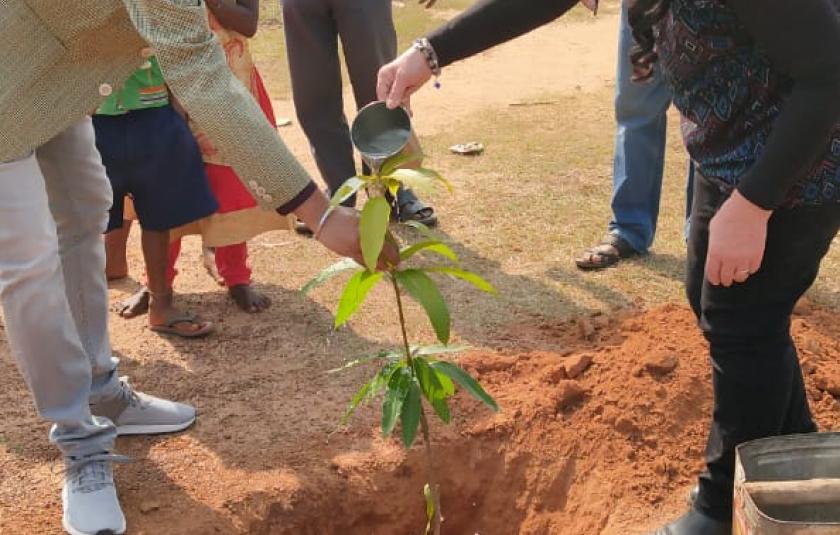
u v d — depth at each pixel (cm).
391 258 255
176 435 366
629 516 333
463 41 290
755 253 251
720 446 293
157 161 400
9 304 295
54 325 299
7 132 274
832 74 233
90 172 322
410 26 1006
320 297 467
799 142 238
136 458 353
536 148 663
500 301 460
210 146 426
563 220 548
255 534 330
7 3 266
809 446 271
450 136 693
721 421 292
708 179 276
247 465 351
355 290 253
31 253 289
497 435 370
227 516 329
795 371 301
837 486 258
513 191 588
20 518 323
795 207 261
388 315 451
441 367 263
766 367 282
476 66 892
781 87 253
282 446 361
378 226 238
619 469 351
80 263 333
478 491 366
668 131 702
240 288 454
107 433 324
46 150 315
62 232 327
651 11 254
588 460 357
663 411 365
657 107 480
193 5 256
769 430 288
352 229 262
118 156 398
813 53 231
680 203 572
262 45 952
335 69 522
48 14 267
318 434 368
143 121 399
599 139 680
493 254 509
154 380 401
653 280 480
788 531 240
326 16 510
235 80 263
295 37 514
